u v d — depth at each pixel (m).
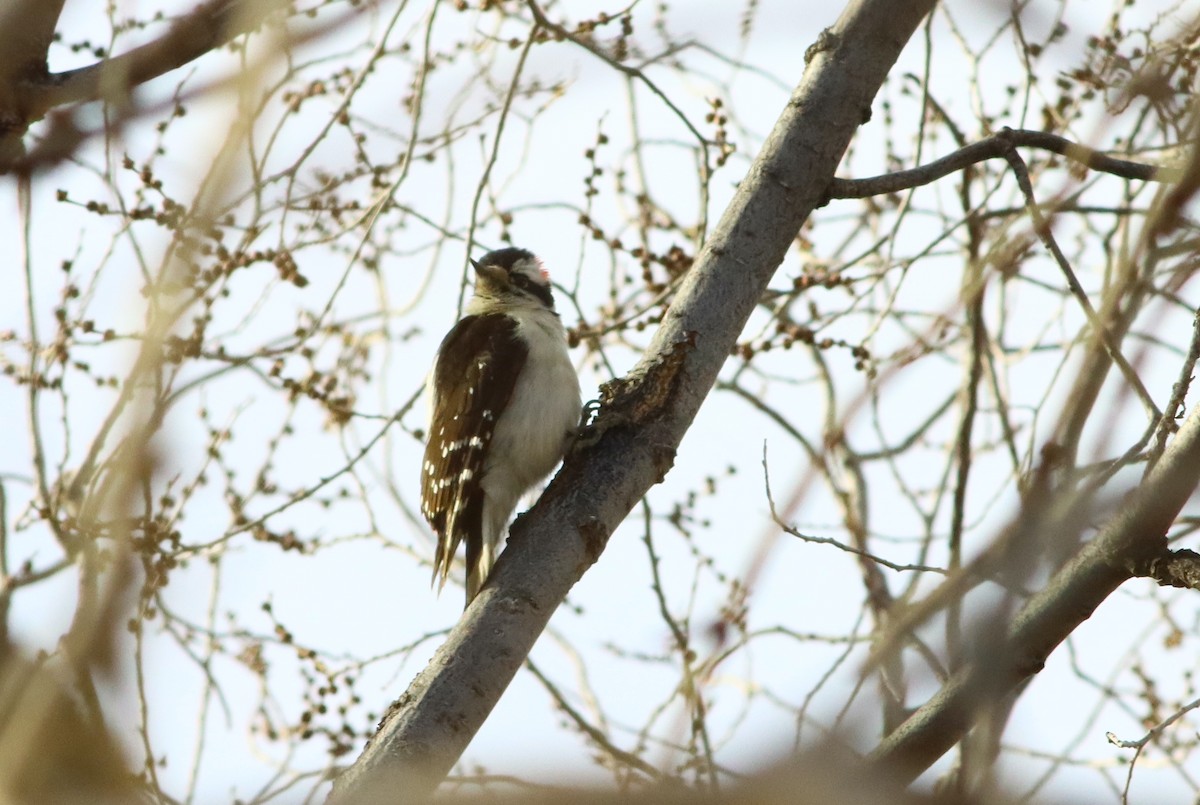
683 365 8.73
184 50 6.25
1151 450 7.70
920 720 7.52
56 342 12.15
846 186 8.97
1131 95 7.99
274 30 4.27
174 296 4.54
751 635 11.59
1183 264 6.57
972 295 7.40
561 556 8.18
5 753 3.72
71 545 11.62
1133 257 6.52
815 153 8.98
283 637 13.36
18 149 6.00
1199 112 6.59
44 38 7.70
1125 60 10.01
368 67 10.22
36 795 3.70
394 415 11.42
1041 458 5.69
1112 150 12.07
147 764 7.39
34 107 7.64
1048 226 7.57
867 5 9.16
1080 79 10.85
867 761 4.26
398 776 7.11
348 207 11.95
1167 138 11.17
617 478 8.50
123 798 3.72
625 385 8.85
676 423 8.72
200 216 4.57
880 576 13.51
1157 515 7.65
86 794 3.69
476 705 7.54
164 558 11.15
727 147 12.62
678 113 12.36
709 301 8.84
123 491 3.84
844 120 9.03
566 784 3.00
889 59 9.15
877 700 4.17
